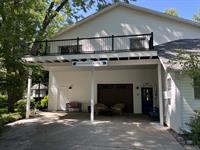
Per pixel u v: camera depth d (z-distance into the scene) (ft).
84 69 54.54
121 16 51.37
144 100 52.21
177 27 48.83
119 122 38.47
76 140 26.11
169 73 32.55
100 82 54.75
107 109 49.34
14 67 27.25
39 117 44.47
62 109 56.03
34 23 33.30
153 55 35.29
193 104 29.07
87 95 54.90
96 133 29.66
